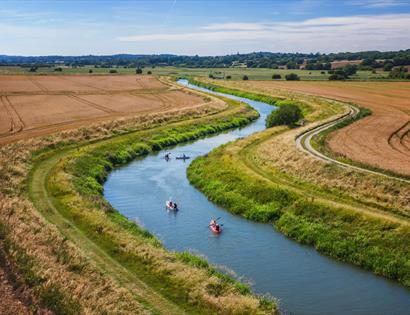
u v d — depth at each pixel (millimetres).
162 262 27625
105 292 23359
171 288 24953
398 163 47562
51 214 35594
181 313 22609
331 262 31281
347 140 61125
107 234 31609
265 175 47625
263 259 31547
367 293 27078
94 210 36031
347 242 32219
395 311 25156
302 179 44812
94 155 56156
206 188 46781
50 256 26484
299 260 31469
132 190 47156
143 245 30406
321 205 36844
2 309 20547
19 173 44594
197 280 25594
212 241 34531
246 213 40125
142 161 59969
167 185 49125
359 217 33938
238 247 33531
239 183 44938
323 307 25406
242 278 28562
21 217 32594
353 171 42656
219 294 24656
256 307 23359
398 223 31906
